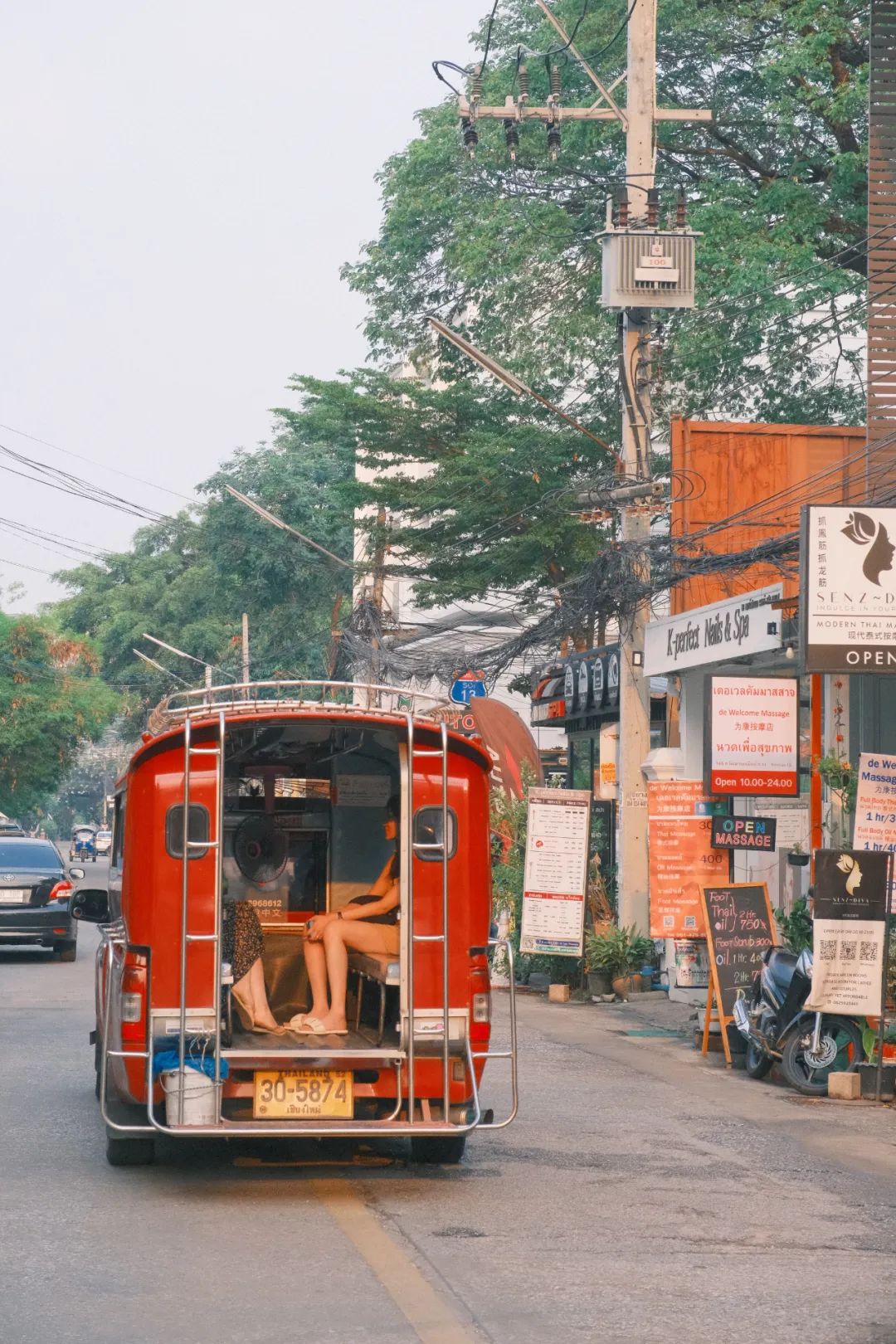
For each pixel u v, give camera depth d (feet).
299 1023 31.32
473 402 99.96
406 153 106.01
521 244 98.27
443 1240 25.17
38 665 196.34
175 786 28.73
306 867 35.12
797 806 64.23
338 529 191.93
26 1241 24.82
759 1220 27.17
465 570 99.81
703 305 89.10
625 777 67.62
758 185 102.22
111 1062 29.84
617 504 65.57
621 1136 35.63
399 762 32.04
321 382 101.76
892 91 62.39
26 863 82.12
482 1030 29.58
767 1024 44.11
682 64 102.27
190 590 239.30
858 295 90.02
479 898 29.89
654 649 65.82
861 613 43.93
